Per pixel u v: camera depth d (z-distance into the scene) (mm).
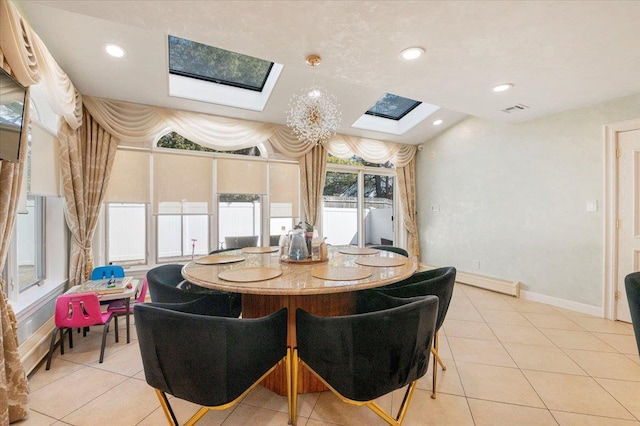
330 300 1964
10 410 1627
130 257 3658
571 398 1855
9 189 1640
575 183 3424
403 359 1332
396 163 5508
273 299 1917
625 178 3070
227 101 3693
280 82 3344
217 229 4113
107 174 3289
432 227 5418
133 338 2734
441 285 1888
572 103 3225
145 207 3719
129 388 1968
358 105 3932
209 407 1287
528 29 1893
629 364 2254
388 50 2143
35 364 2139
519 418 1680
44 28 2248
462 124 4801
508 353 2445
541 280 3766
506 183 4152
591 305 3316
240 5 1662
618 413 1713
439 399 1858
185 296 1998
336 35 1959
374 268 1975
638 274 2098
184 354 1238
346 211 5496
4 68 1598
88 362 2301
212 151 4105
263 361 1417
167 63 2803
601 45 2072
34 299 2363
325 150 4715
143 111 3482
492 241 4348
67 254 3078
